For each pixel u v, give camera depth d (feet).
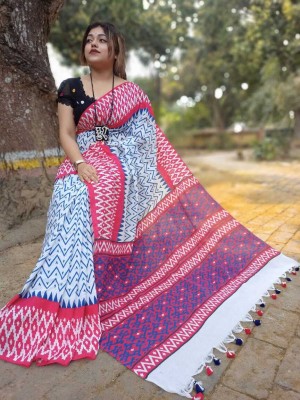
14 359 5.47
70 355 5.51
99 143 7.06
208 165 42.16
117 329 6.14
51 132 11.76
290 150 47.91
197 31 47.65
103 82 7.14
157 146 8.24
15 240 10.36
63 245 6.23
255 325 6.36
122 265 7.25
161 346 5.73
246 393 4.84
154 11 34.30
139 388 4.96
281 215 13.69
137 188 7.35
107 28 6.97
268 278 7.80
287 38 34.71
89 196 6.52
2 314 5.90
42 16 11.37
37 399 4.76
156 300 6.95
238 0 36.78
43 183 11.57
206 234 8.45
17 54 10.64
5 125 10.85
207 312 6.61
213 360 5.46
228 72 56.54
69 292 6.00
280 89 43.21
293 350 5.70
